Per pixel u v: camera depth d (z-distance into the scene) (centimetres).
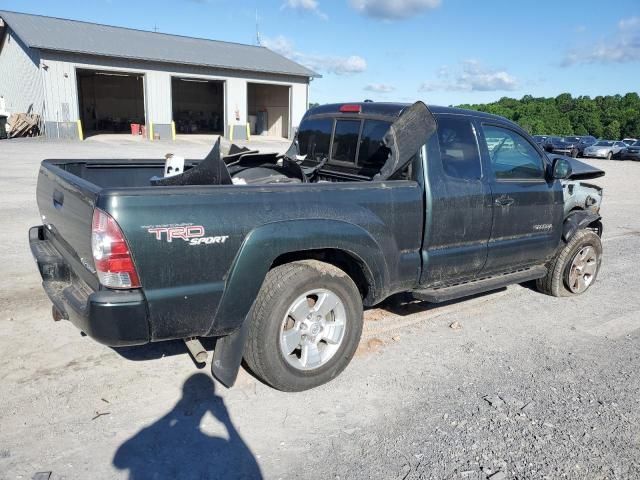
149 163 547
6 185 1219
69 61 2808
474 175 458
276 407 350
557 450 316
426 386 385
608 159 3506
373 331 479
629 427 343
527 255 523
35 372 376
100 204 287
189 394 359
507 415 351
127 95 4031
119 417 329
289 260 374
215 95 4431
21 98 3141
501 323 515
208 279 316
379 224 387
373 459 302
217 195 318
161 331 310
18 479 271
